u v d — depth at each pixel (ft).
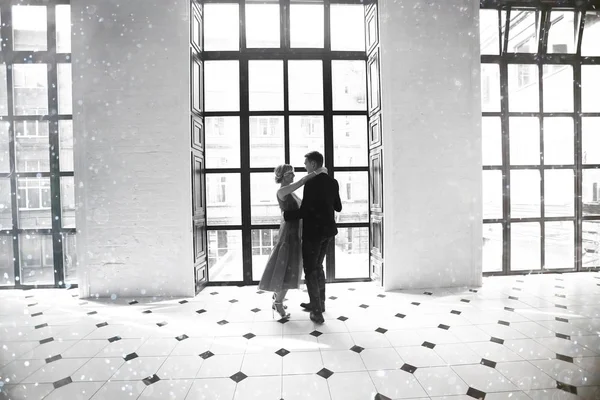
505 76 12.83
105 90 10.84
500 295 10.53
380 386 5.54
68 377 5.93
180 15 10.81
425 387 5.50
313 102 12.59
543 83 12.93
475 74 11.40
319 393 5.37
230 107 12.59
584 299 10.01
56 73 12.01
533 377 5.75
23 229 12.16
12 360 6.62
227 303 10.25
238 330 8.07
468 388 5.45
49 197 12.60
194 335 7.79
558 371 5.94
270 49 12.24
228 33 12.42
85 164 10.85
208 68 12.62
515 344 7.07
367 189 12.79
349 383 5.66
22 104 12.14
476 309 9.30
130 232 10.92
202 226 12.06
